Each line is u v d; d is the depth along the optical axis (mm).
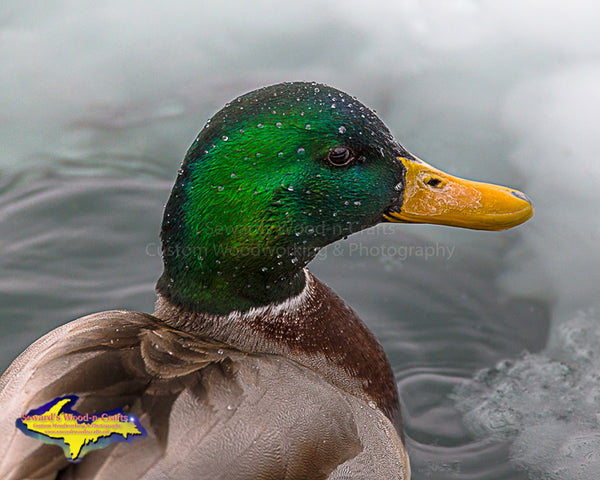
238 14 11016
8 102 10039
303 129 5066
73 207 9148
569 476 6809
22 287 8305
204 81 10320
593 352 7914
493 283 8602
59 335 5129
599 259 8820
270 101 5070
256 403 4703
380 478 5434
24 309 8102
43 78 10297
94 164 9594
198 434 4422
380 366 6145
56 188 9336
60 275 8453
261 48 10688
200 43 10703
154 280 8500
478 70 10562
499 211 5461
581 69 10539
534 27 10938
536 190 9516
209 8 11055
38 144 9727
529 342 8023
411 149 9867
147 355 4730
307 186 5191
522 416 7352
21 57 10461
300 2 11039
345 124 5133
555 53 10695
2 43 10586
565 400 7496
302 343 5703
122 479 4137
